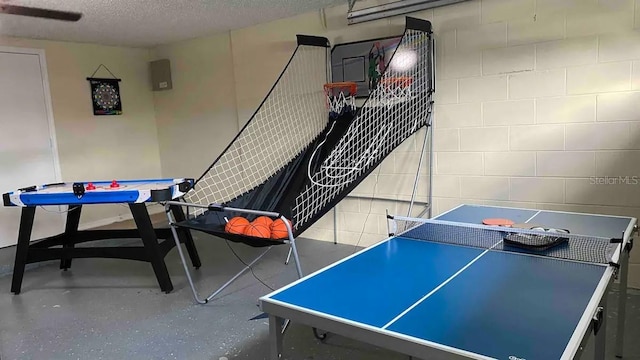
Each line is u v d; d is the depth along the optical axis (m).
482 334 1.18
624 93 3.04
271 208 3.55
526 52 3.36
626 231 2.08
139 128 6.05
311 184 3.50
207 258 4.25
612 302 2.94
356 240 4.48
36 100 5.05
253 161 5.04
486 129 3.61
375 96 3.50
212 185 5.25
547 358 1.06
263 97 4.93
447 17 3.67
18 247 3.52
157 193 3.27
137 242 4.93
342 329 1.27
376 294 1.46
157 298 3.32
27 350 2.61
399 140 3.63
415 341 1.14
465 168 3.76
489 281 1.57
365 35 4.12
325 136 4.29
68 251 3.53
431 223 2.40
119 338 2.71
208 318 2.95
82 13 4.02
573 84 3.21
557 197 3.38
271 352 1.47
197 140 5.78
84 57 5.45
